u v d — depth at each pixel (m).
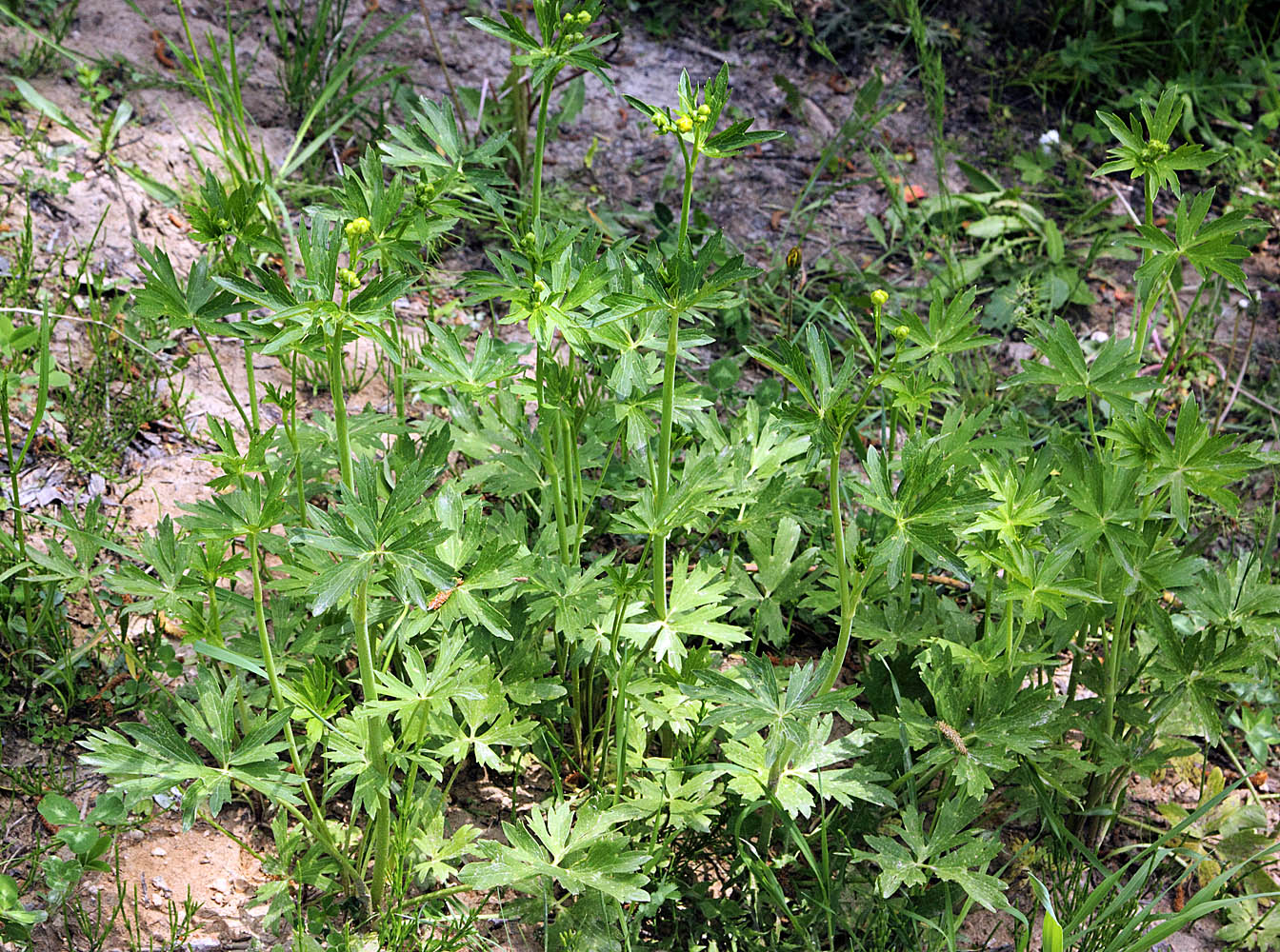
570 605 2.44
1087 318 4.22
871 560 2.17
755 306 4.04
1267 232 4.58
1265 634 2.59
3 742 2.55
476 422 2.93
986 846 2.32
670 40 4.96
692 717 2.51
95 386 3.23
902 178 4.55
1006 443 2.70
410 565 1.88
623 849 2.19
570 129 4.55
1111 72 5.00
